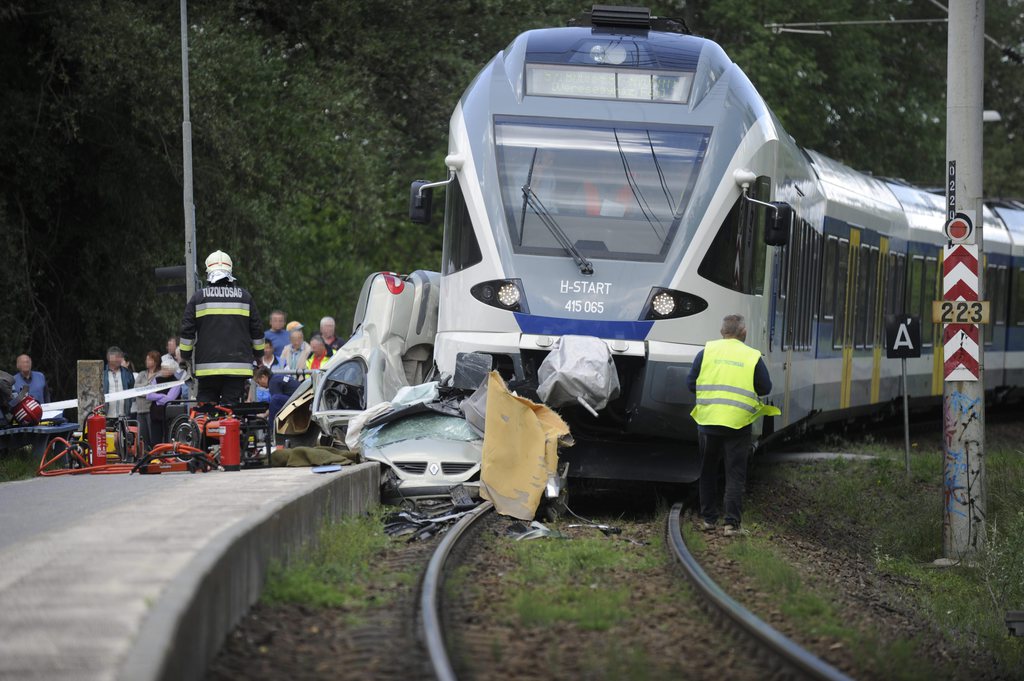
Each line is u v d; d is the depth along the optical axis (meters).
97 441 46.34
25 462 55.84
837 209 66.44
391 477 43.28
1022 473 62.09
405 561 33.47
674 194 44.53
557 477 42.47
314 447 45.81
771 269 48.69
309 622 25.94
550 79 46.66
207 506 31.25
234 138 91.19
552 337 43.16
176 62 88.38
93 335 95.19
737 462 41.81
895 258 80.56
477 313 43.88
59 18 85.50
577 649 25.12
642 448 46.16
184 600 20.25
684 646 25.64
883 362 78.56
